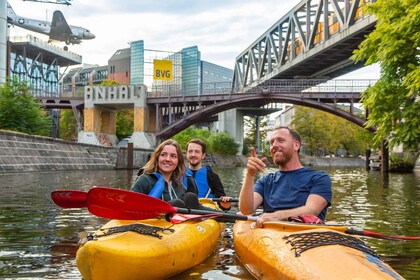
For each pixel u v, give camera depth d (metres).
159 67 81.38
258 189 5.80
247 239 5.29
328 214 10.28
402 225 8.66
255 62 74.88
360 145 83.62
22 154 28.50
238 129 77.12
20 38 91.19
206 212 5.36
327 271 3.65
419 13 13.38
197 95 53.06
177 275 4.98
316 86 47.91
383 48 15.20
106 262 4.17
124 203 4.92
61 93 63.72
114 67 147.50
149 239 4.72
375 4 15.59
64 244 6.60
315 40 61.34
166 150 5.99
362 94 16.95
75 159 34.47
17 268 5.29
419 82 13.12
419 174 32.31
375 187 19.25
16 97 36.25
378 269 3.71
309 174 5.49
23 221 8.68
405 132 14.87
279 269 4.13
